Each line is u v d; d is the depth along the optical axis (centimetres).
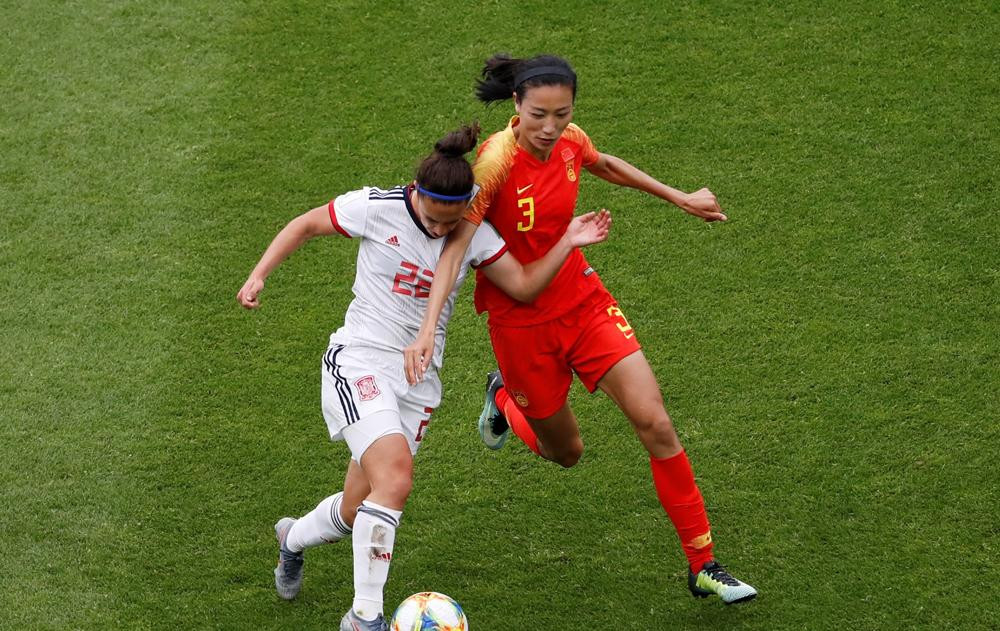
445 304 1703
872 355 2202
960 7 3006
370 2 3109
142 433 2116
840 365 2188
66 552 1908
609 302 1797
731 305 2328
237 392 2191
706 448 2061
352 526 1700
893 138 2672
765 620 1778
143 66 2953
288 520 1842
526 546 1923
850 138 2681
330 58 2955
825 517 1923
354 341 1684
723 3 3061
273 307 2362
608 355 1748
